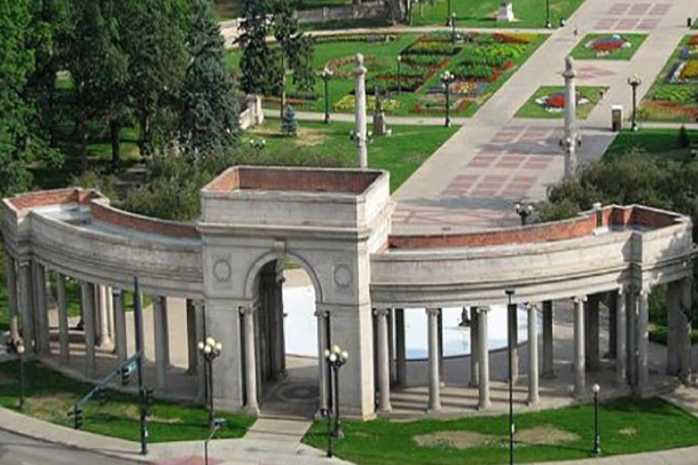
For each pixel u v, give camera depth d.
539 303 151.25
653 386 150.00
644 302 147.75
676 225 148.88
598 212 151.25
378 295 143.12
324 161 197.12
